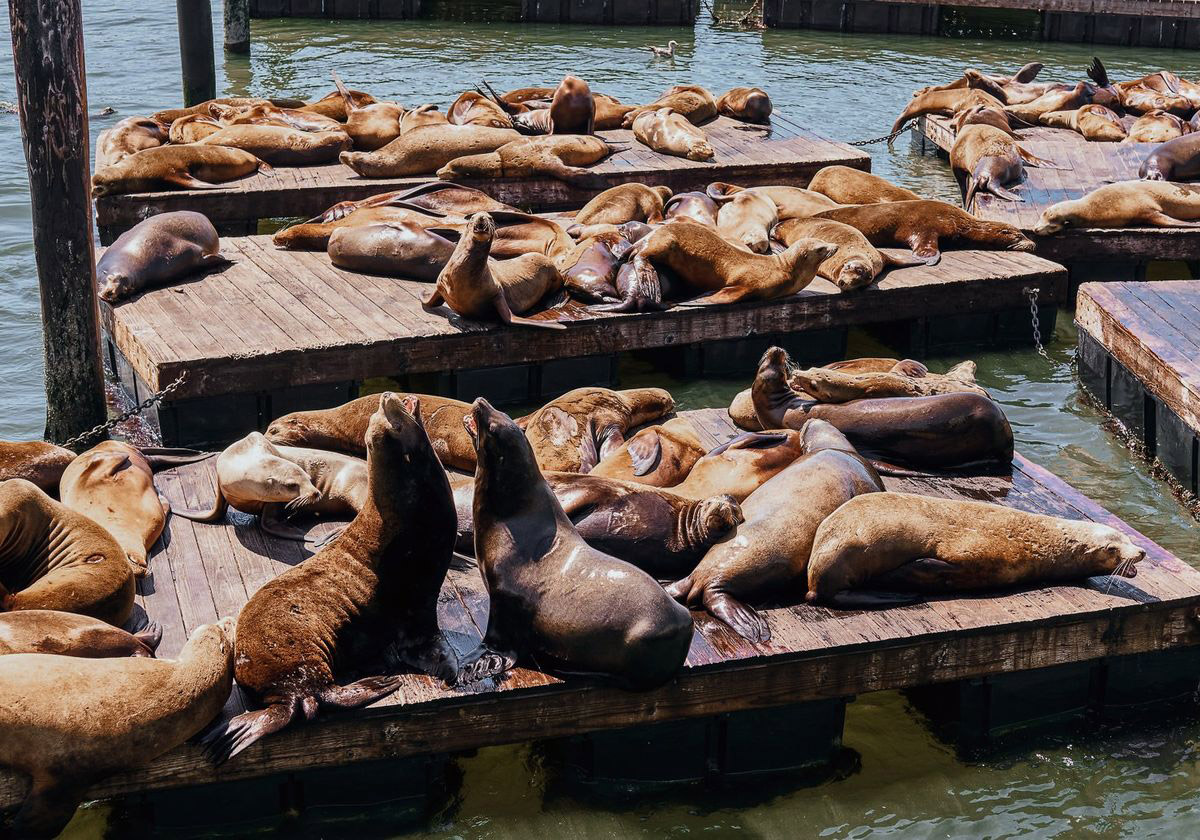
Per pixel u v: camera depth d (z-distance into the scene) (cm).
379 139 1605
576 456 829
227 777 581
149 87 2194
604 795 640
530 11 2938
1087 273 1361
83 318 927
